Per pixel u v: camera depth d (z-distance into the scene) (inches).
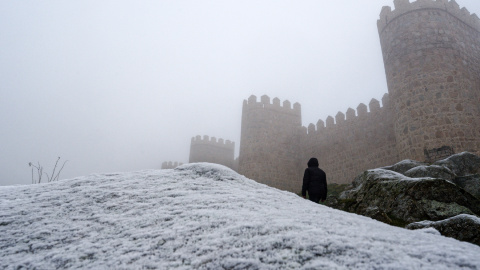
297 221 109.7
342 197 287.6
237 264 78.5
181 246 95.0
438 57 484.1
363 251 78.4
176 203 143.0
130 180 195.5
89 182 195.2
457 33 518.9
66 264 90.4
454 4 547.8
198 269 79.1
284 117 957.8
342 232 95.0
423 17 518.6
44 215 138.3
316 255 78.6
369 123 716.0
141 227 116.1
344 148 774.5
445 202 179.8
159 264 84.5
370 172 267.7
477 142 433.1
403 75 511.2
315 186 219.1
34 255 99.0
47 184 202.8
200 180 193.9
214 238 97.3
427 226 149.2
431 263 70.7
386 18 574.2
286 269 72.7
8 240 112.4
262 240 91.0
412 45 511.2
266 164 866.8
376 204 221.3
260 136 888.9
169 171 222.2
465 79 478.3
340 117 810.8
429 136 453.7
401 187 206.7
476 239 128.6
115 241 104.7
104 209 142.3
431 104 465.1
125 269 83.7
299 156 930.1
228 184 188.2
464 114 447.8
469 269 66.9
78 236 112.5
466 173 297.6
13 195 176.4
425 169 277.1
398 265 69.2
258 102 938.7
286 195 180.4
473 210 173.9
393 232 101.6
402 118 501.4
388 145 651.5
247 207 133.9
